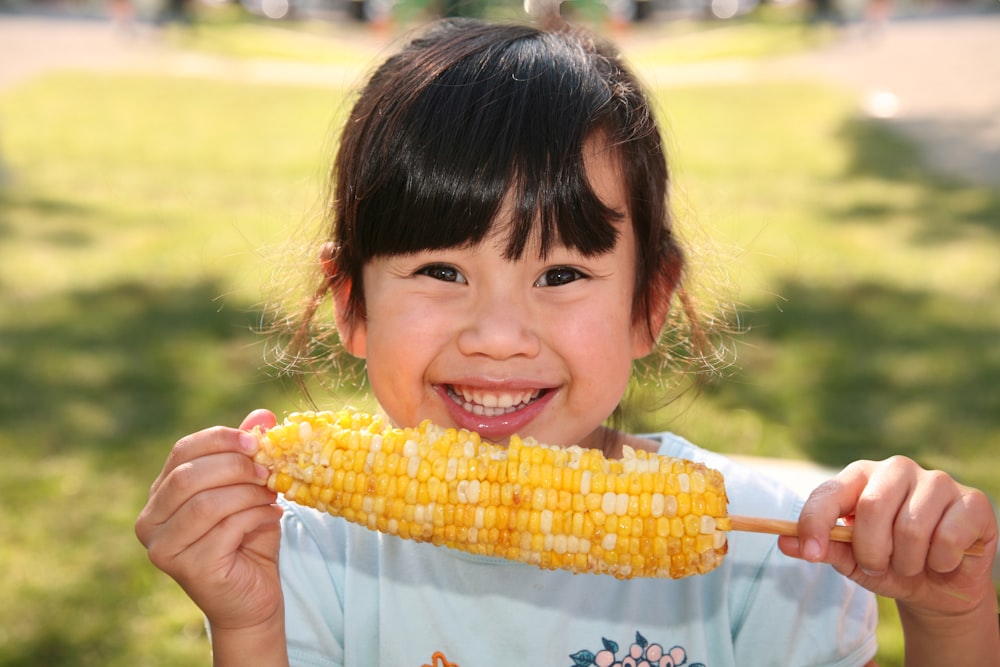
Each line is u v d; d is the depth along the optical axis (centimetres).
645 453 180
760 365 644
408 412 197
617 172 201
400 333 192
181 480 177
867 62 2388
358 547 218
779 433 539
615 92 210
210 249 927
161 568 183
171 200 1150
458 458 179
